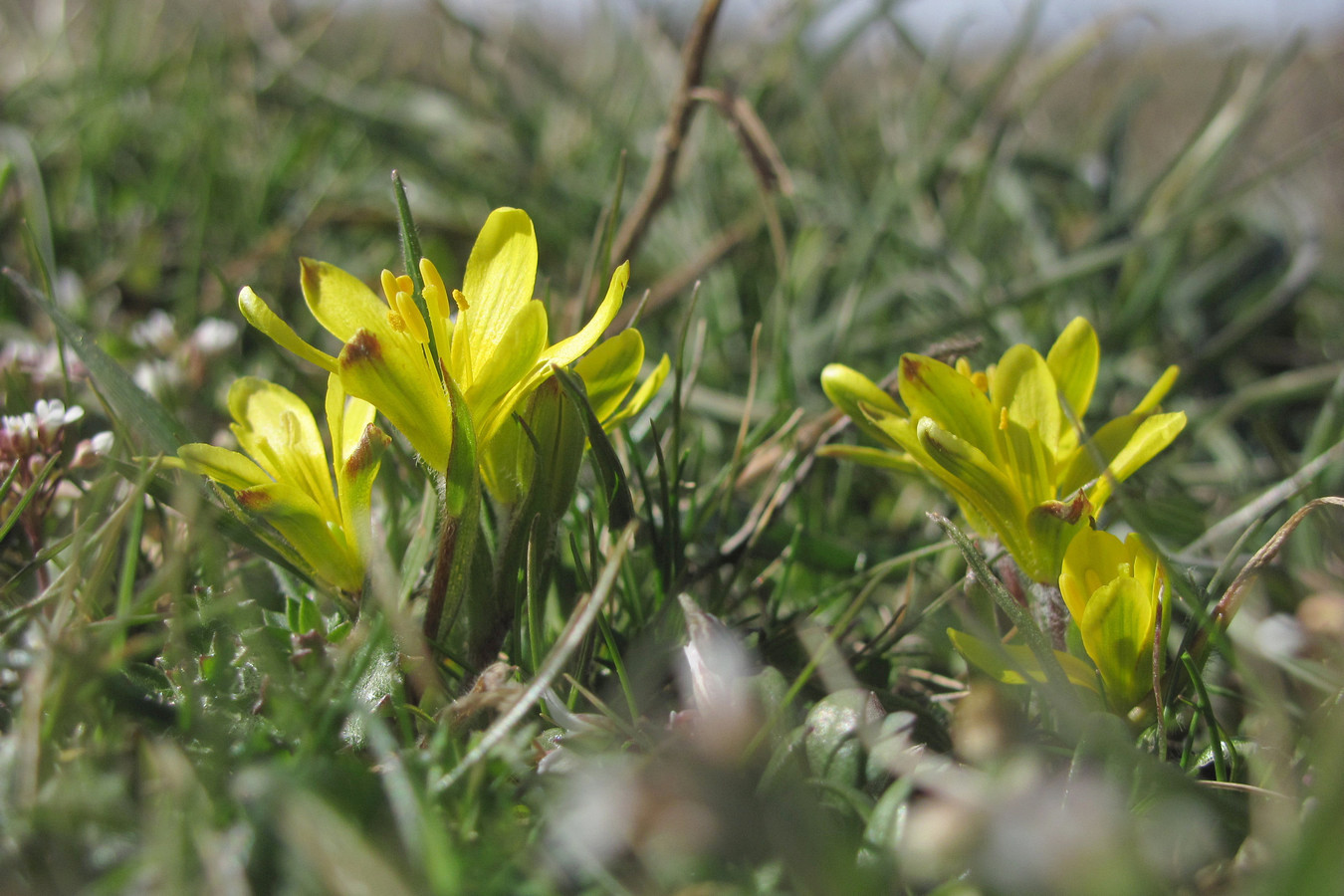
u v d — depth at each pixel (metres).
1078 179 0.46
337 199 0.41
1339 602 0.22
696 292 0.22
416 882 0.17
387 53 0.53
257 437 0.20
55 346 0.26
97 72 0.42
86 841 0.17
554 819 0.18
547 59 0.54
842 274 0.41
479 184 0.44
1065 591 0.19
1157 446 0.20
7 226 0.33
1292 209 0.41
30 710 0.18
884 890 0.18
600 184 0.45
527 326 0.19
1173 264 0.37
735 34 0.53
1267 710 0.20
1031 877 0.17
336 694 0.19
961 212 0.43
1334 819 0.16
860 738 0.19
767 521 0.23
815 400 0.31
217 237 0.38
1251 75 0.43
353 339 0.19
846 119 0.56
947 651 0.22
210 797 0.18
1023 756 0.19
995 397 0.20
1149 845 0.18
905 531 0.28
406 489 0.23
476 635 0.20
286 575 0.21
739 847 0.18
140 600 0.19
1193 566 0.23
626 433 0.22
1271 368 0.40
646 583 0.22
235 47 0.46
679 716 0.19
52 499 0.21
